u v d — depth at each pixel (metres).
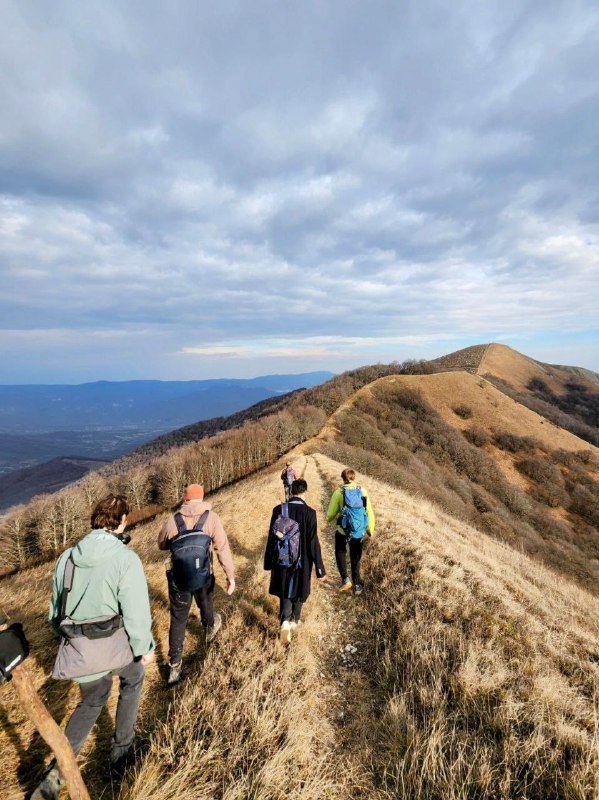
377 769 3.08
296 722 3.34
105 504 2.80
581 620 6.55
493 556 10.25
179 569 3.61
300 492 4.73
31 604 5.73
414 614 5.06
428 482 35.03
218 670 3.88
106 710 3.48
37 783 2.62
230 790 2.63
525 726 3.36
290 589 4.34
